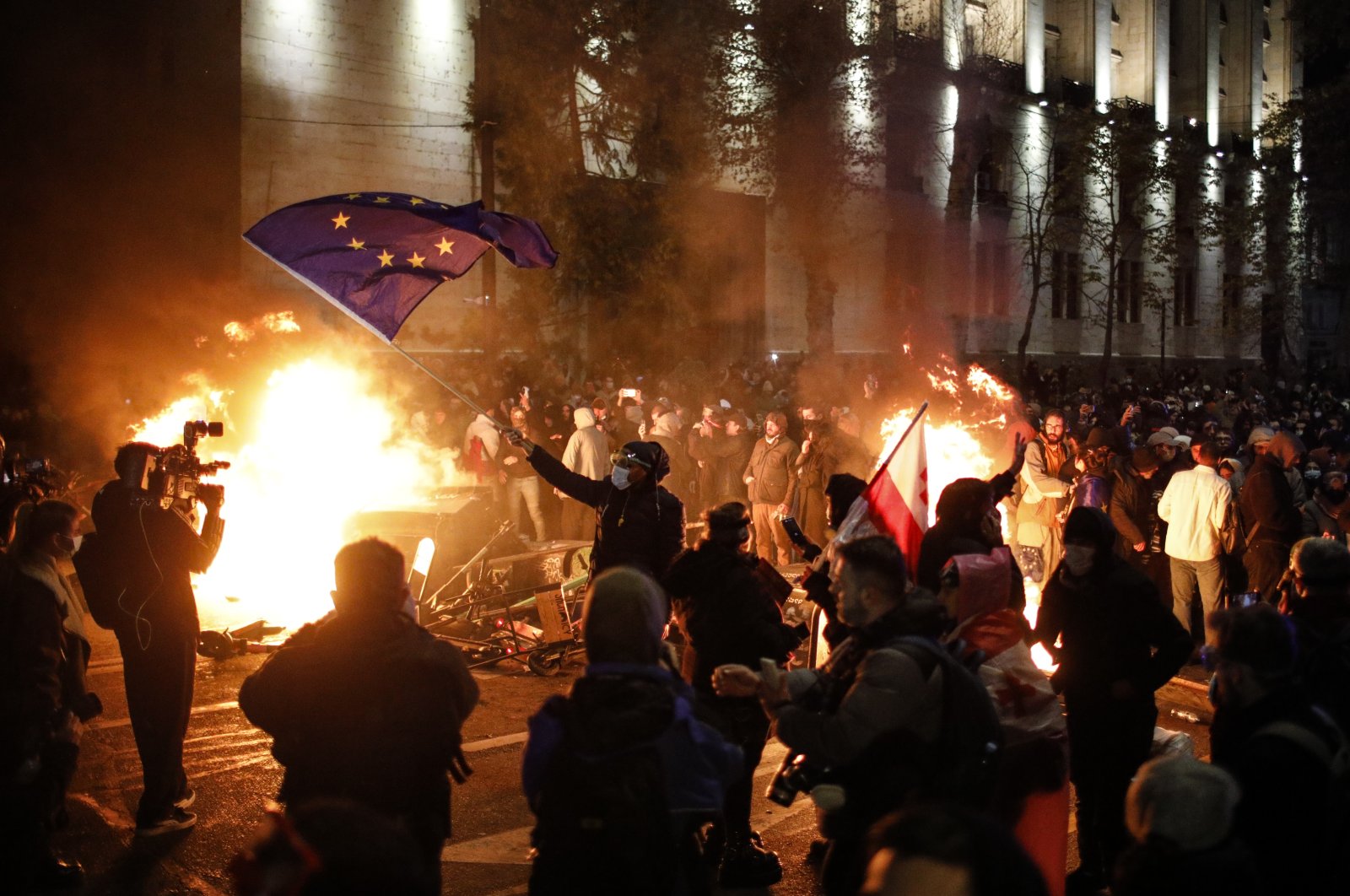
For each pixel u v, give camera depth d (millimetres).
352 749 3371
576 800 3078
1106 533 4953
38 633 4574
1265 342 57031
